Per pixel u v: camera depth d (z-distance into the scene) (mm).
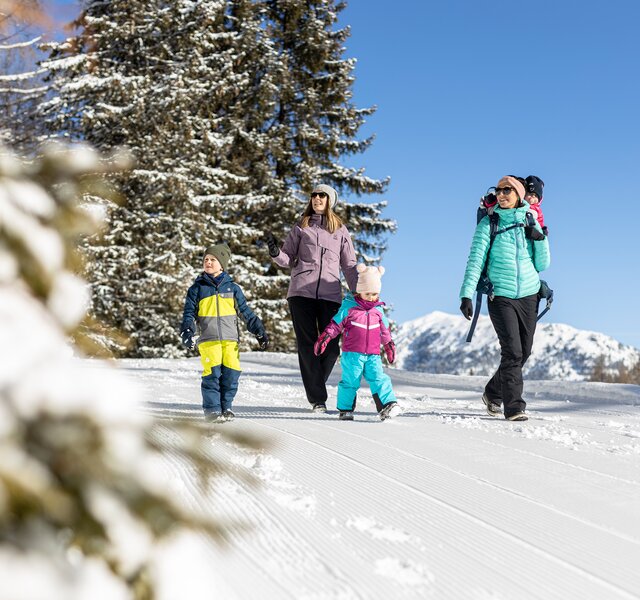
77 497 660
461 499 3365
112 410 692
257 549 2271
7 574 619
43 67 18844
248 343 25984
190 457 791
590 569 2510
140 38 24203
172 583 762
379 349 6191
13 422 630
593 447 5145
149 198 23516
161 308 24797
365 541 2551
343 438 4895
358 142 28734
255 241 27938
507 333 6496
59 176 812
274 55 27703
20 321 699
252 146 27219
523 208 6699
